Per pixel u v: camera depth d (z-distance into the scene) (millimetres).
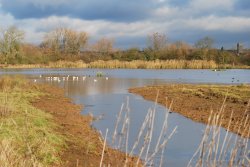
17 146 10273
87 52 109625
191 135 15375
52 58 96312
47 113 18578
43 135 12336
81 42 109875
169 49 98062
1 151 7902
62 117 18406
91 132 15133
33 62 91688
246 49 91562
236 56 89562
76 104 24594
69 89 35625
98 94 31406
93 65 84625
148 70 75688
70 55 101875
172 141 14312
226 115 19000
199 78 52000
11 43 89125
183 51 94688
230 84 41062
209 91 30391
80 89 35719
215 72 68188
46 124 14820
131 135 14719
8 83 29812
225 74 61844
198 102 24844
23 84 32250
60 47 110188
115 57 99500
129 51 99188
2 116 14141
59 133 13898
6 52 88938
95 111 21562
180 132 15930
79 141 13133
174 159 11906
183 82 44781
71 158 11102
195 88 34312
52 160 10461
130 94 31531
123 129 6074
